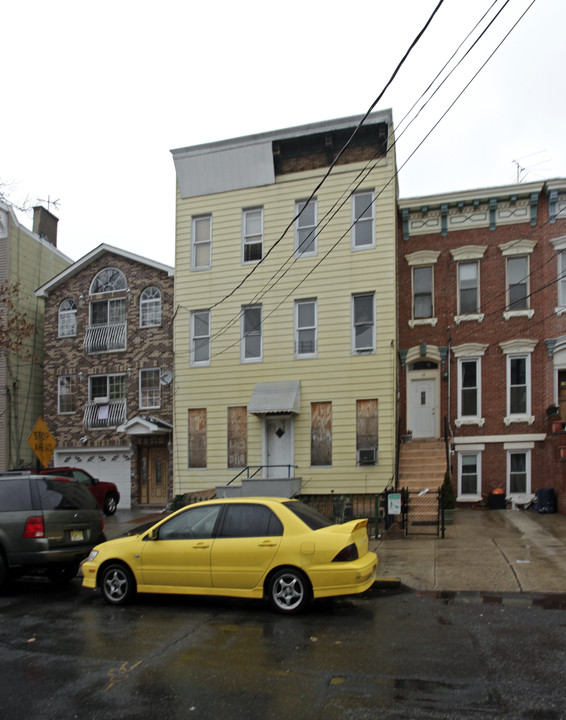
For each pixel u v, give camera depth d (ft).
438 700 16.08
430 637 21.63
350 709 15.64
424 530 44.98
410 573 31.89
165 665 19.17
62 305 76.74
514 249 62.13
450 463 61.00
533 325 61.26
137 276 73.00
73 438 73.56
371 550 38.22
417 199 64.34
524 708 15.49
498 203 63.31
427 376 64.13
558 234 61.21
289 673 18.25
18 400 77.46
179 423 65.16
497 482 60.85
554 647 20.21
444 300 63.77
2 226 79.00
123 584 27.81
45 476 33.01
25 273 81.25
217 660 19.57
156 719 15.31
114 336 72.79
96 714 15.67
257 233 64.75
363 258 60.44
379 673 18.07
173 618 25.20
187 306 66.28
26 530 31.04
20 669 19.16
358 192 61.36
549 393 60.13
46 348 76.33
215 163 65.16
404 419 63.77
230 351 64.08
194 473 63.87
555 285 61.11
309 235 60.03
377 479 57.67
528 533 43.11
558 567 32.07
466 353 62.59
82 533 33.40
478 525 47.88
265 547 25.68
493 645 20.49
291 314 62.23
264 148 63.16
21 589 32.96
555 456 55.16
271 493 53.57
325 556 24.91
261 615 25.30
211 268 65.72
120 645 21.45
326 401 60.29
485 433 61.52
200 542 26.66
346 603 27.17
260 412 59.41
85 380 74.13
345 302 60.59
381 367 59.00
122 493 71.20
